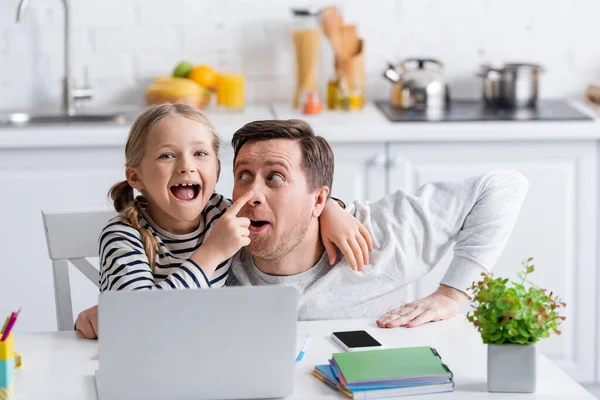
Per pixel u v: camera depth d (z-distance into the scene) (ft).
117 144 10.78
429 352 5.53
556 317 5.26
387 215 7.03
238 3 12.57
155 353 5.04
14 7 12.22
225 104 11.96
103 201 10.94
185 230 6.54
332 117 11.59
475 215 6.97
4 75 12.39
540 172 11.23
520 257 11.42
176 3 12.50
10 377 5.13
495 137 11.01
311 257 6.74
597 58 13.05
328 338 6.08
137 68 12.59
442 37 12.87
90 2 12.34
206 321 5.00
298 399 5.20
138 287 5.87
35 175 10.80
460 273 6.71
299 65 12.24
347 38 12.22
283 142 6.22
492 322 5.16
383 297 6.95
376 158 11.00
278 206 6.19
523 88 12.10
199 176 6.27
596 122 11.18
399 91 12.09
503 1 12.84
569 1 12.89
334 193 11.07
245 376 5.17
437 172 11.14
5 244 10.93
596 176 11.30
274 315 5.04
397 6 12.75
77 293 10.99
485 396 5.19
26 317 11.11
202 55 12.66
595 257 11.48
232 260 6.78
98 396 5.22
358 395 5.16
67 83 12.09
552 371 5.55
